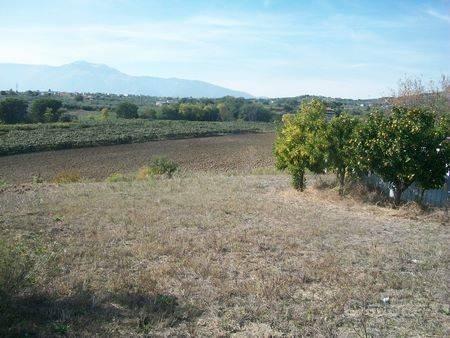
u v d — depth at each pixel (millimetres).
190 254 8680
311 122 16531
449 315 6293
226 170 35625
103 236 9805
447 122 13648
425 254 9273
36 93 167500
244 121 115625
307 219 12250
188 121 103188
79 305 6121
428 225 11891
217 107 119375
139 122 91562
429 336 5621
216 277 7473
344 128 15156
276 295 6715
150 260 8344
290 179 21094
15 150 46938
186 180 20484
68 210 12719
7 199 14945
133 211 12734
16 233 10070
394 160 12953
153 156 46500
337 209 13844
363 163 13664
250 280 7355
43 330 5336
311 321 5918
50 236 9883
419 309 6461
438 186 12977
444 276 7961
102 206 13453
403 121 13156
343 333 5633
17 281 6148
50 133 65125
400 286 7336
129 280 7113
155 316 5832
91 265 7867
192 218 11969
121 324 5621
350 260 8633
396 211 13195
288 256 8836
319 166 16266
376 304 6605
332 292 6953
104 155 46594
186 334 5473
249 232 10586
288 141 16812
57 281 6910
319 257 8812
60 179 25031
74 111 118500
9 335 5121
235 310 6168
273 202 14719
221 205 13844
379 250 9352
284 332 5605
